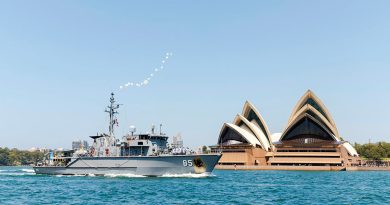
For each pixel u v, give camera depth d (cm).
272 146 18150
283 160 16700
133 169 7194
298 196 5100
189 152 7381
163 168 7056
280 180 8550
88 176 7688
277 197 4959
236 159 17012
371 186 6925
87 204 4212
